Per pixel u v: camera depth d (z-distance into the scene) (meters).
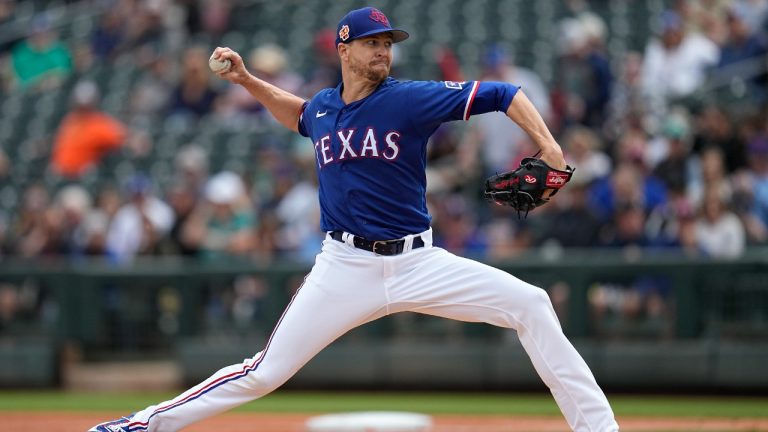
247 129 47.66
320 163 16.84
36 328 37.31
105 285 37.28
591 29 43.91
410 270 16.58
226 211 38.72
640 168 35.34
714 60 43.84
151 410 16.88
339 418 23.42
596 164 37.22
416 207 16.59
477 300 16.50
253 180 42.91
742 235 33.41
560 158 15.68
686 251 33.41
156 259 38.12
